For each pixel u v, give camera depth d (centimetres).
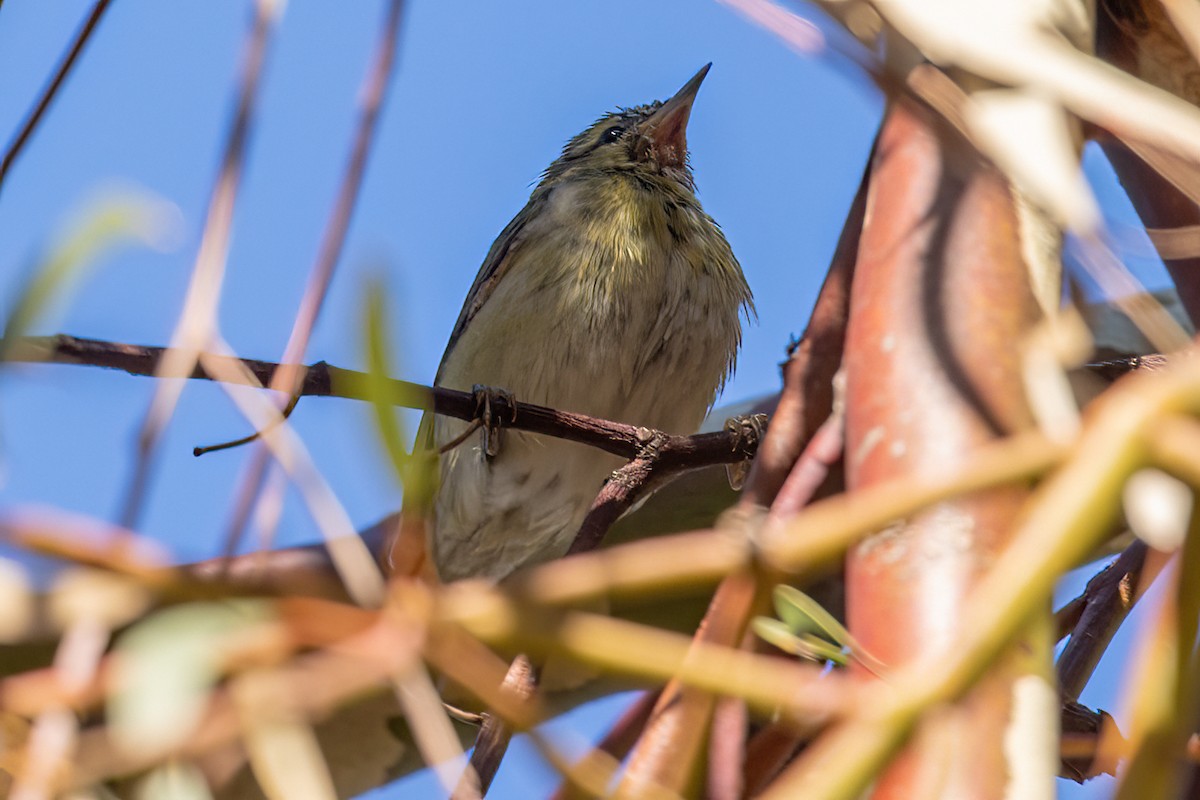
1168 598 42
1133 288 47
